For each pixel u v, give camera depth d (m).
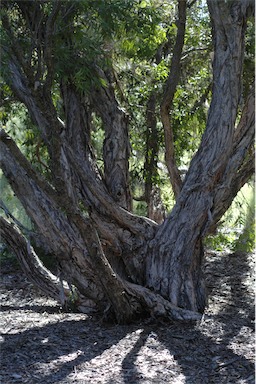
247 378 4.06
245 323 5.25
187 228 5.49
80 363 4.36
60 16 5.21
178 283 5.46
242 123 5.54
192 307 5.45
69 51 5.35
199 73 7.82
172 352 4.57
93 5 5.30
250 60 7.40
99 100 6.15
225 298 6.43
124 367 4.29
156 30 6.46
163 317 5.28
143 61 7.29
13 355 4.50
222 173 5.47
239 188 5.64
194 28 7.90
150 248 5.59
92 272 5.42
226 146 5.39
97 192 5.46
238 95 5.39
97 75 5.88
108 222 5.63
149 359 4.44
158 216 8.16
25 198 5.41
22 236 5.89
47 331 5.09
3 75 5.35
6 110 7.45
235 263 8.27
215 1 5.20
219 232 8.73
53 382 4.02
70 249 5.38
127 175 6.19
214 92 5.44
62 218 5.39
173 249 5.51
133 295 5.27
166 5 6.93
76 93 6.07
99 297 5.53
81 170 5.30
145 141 7.89
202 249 5.64
